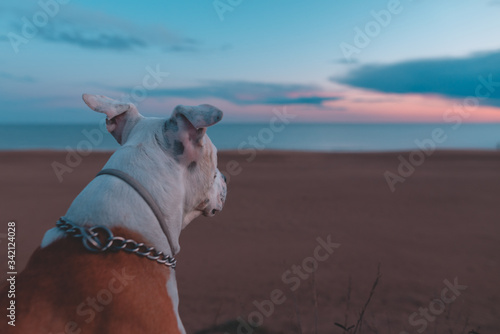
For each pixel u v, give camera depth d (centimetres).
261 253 724
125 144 169
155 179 161
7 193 1263
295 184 1529
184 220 179
